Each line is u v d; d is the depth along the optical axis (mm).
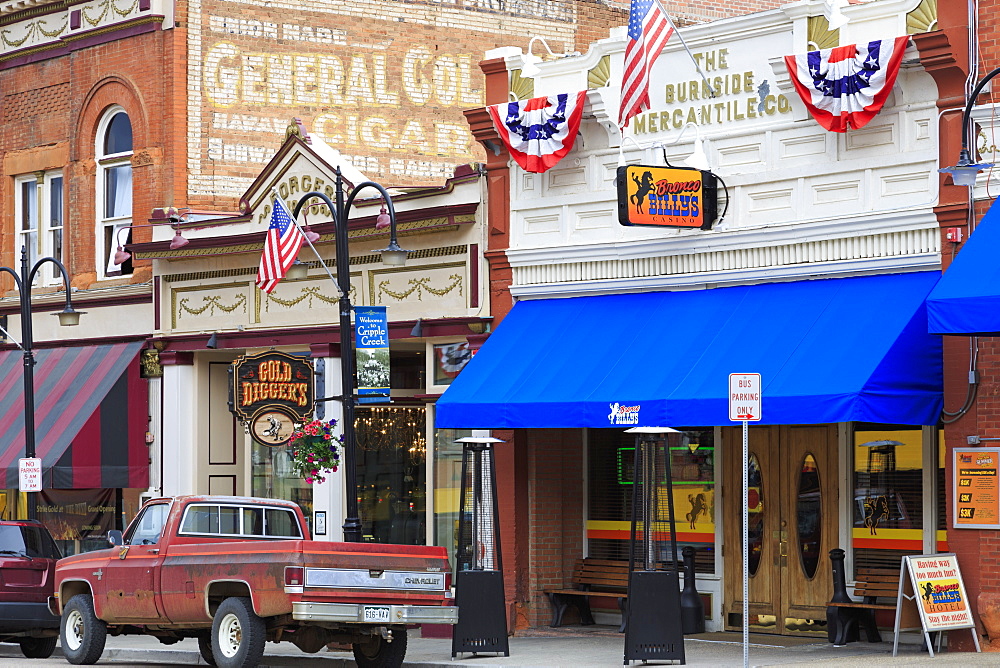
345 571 17375
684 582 21234
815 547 20328
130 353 28578
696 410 18812
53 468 27469
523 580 22609
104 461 27953
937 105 18469
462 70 31391
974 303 16375
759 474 21031
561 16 32531
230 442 28297
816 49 19719
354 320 22750
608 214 21969
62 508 30078
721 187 20578
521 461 22750
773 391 18062
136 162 29359
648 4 19953
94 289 30016
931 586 17531
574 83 22469
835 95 19094
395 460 25688
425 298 24109
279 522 19703
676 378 19406
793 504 20625
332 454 22859
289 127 26250
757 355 18906
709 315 20234
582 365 20734
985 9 18094
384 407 25875
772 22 20219
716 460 21469
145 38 29312
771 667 16562
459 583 19078
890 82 18609
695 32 21047
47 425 28578
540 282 22609
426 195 24078
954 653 17656
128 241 29969
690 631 20969
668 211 20172
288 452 27062
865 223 19000
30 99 31922
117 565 19594
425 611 17828
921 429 19125
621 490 22609
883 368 17531
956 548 17938
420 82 30922
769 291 19953
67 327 30547
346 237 20500
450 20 31297
